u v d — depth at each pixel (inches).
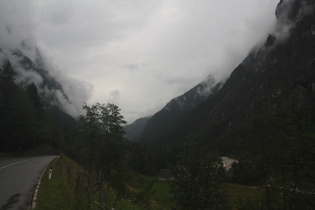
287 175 411.2
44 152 2886.3
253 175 480.4
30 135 2554.1
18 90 2628.0
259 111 491.2
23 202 420.8
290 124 441.1
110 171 548.4
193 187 541.6
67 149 2733.8
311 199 404.2
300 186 414.3
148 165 3651.6
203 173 539.8
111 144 587.2
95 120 619.2
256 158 466.9
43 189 531.2
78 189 445.7
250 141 472.4
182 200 544.7
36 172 854.5
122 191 534.6
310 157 400.2
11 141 2213.3
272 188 450.0
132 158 589.9
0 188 526.6
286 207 429.7
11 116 2186.3
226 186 564.4
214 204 539.8
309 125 419.5
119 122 621.9
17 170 879.1
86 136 597.3
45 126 3405.5
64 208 378.3
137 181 573.0
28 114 2490.2
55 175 780.6
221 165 567.2
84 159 616.4
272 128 456.4
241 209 499.5
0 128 2112.5
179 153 590.9
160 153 4379.9
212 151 589.0
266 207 462.6
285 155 421.7
